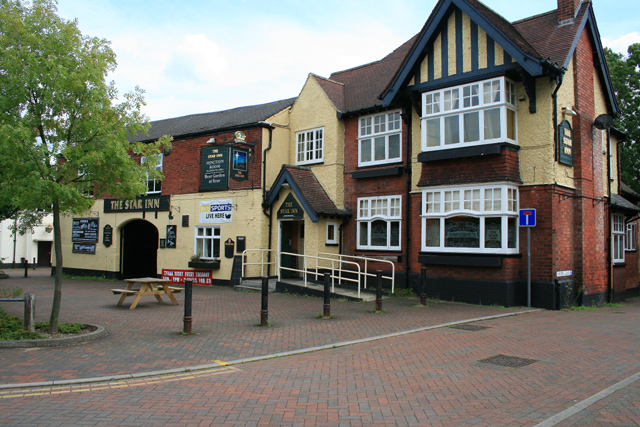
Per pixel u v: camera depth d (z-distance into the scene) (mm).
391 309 12250
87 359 7414
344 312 11797
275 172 18500
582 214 13828
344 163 17609
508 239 13055
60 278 9086
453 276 13906
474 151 13273
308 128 18453
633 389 5988
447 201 14047
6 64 8531
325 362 7336
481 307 12680
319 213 16219
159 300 13781
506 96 13156
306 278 15406
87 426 4836
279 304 13188
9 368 6895
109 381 6391
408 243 15484
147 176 10031
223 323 10484
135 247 23578
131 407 5391
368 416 5141
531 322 10672
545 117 13031
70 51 9156
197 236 19688
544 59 12156
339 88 19391
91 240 23734
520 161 13398
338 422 4977
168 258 20531
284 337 9055
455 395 5816
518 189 13344
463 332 9469
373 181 16703
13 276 26312
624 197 20078
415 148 15461
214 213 19156
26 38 8766
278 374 6703
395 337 9070
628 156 25766
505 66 13039
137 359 7457
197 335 9227
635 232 19797
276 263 17812
